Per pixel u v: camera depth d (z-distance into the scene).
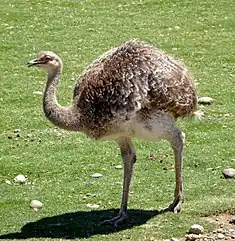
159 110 18.23
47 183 21.38
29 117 26.75
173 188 20.64
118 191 20.58
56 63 18.47
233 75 31.38
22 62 32.97
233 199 19.64
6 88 29.72
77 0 42.22
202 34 36.94
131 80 17.94
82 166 22.50
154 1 41.88
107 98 17.97
